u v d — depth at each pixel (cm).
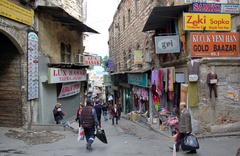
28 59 1434
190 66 1373
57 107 1641
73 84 2052
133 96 2641
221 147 1130
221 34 1415
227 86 1404
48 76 1639
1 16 1219
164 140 1342
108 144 1182
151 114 2025
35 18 1519
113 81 3725
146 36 2138
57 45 1842
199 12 1429
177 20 1563
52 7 1502
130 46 2695
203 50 1407
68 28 2031
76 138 1280
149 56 2055
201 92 1388
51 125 1491
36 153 972
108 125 2084
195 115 1388
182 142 1038
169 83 1593
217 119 1398
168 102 1764
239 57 1412
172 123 1289
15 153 968
